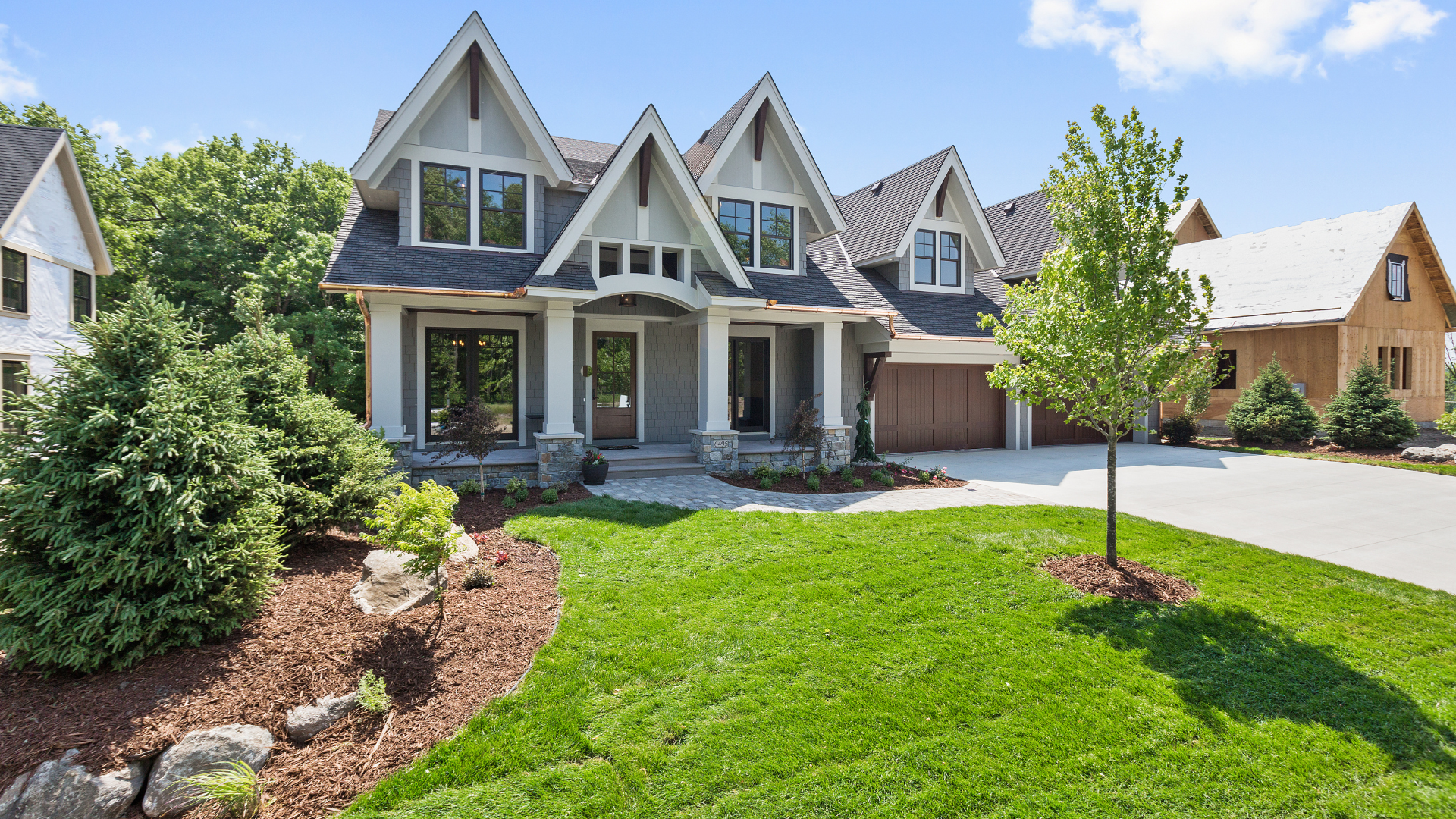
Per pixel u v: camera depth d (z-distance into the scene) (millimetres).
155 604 4422
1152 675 5113
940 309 18078
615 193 13109
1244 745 4270
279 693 4406
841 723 4391
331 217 29578
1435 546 8734
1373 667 5301
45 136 16562
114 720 3938
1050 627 5910
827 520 9422
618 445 15172
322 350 24141
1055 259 7359
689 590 6602
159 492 4539
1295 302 21797
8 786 3494
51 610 4070
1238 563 7738
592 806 3586
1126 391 6867
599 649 5289
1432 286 23578
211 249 24438
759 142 15094
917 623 5949
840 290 15875
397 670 4809
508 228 13359
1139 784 3879
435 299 11680
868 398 16281
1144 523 9539
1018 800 3717
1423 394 23312
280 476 6594
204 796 3637
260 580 5004
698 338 14414
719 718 4426
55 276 16891
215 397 5164
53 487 4207
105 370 4703
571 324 12297
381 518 5453
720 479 13078
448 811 3549
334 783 3824
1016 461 16828
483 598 6129
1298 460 17047
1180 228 29859
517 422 14266
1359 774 4012
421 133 12672
